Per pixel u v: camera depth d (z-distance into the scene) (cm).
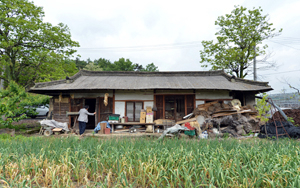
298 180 287
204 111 940
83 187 348
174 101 1013
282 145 521
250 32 1706
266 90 1021
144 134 853
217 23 1825
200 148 472
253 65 1764
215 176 341
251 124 916
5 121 785
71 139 575
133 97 1006
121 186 322
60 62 1694
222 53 1789
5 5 1345
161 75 1234
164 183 342
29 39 1534
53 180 317
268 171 333
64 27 1720
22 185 305
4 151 456
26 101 941
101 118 988
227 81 1090
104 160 404
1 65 1545
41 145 502
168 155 419
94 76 1201
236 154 419
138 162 385
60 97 993
